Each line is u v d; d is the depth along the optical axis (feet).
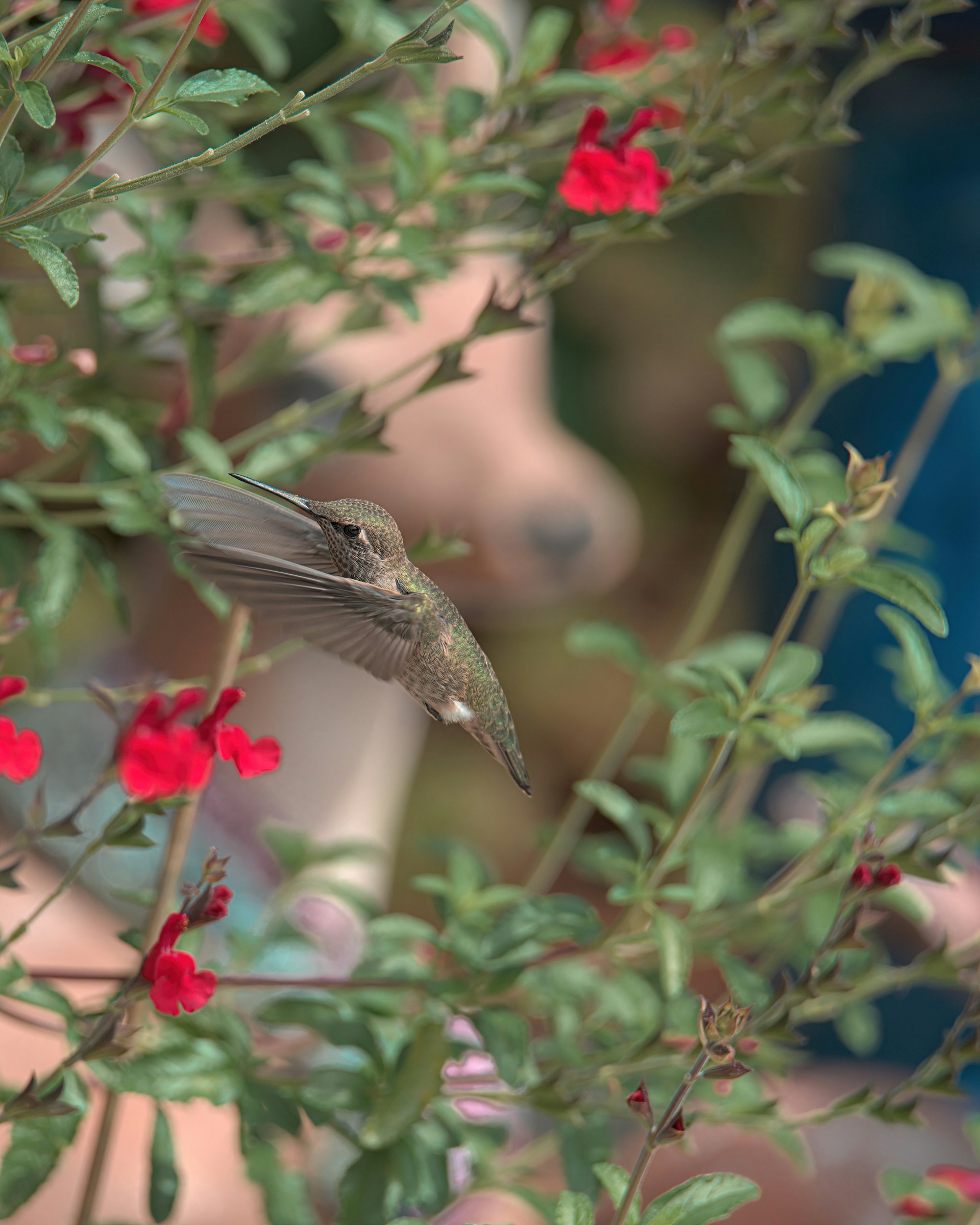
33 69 14.12
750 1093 14.56
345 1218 14.37
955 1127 15.60
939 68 24.70
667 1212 14.15
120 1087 14.26
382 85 14.92
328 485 16.51
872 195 25.75
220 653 14.34
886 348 14.98
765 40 14.66
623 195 14.42
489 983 14.43
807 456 14.97
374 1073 14.43
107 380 14.56
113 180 14.07
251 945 14.76
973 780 14.71
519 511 16.97
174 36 14.58
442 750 38.22
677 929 14.42
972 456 21.34
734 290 40.34
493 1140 14.56
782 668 14.42
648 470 41.37
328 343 14.78
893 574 14.30
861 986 14.49
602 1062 14.51
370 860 14.97
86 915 15.05
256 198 14.56
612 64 14.85
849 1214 15.02
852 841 14.52
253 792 17.97
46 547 14.47
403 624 14.21
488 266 16.85
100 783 14.23
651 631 40.32
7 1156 14.20
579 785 14.53
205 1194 14.83
